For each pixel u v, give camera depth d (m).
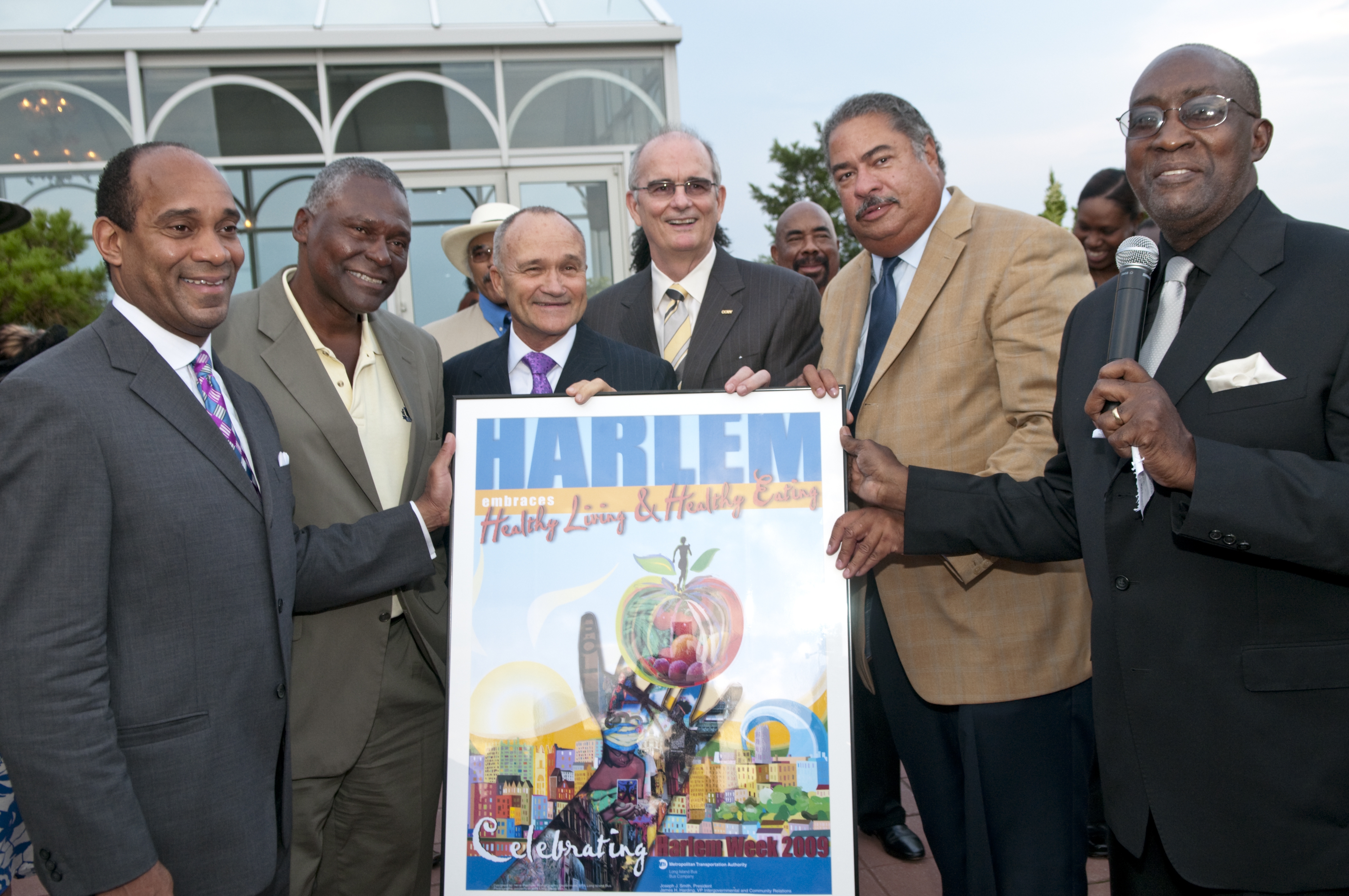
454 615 1.86
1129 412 1.47
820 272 4.66
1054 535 1.93
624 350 2.46
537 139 7.34
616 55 7.38
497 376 2.43
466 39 7.07
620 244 7.44
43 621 1.42
